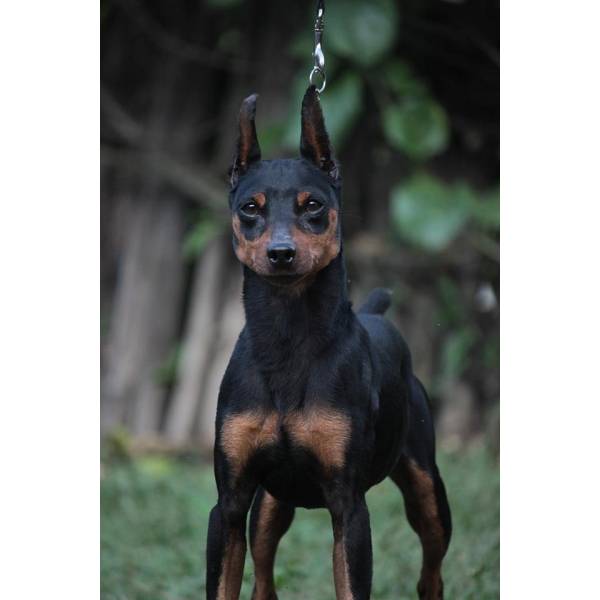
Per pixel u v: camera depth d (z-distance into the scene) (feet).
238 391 14.83
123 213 36.29
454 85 33.65
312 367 14.66
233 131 35.12
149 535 24.77
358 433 14.69
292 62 34.40
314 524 25.54
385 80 32.09
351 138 34.47
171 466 32.58
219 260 35.01
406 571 21.34
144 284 35.63
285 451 14.73
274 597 17.40
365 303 18.30
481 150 34.42
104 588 20.61
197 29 35.55
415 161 32.83
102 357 35.86
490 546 21.25
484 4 31.12
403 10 31.99
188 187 35.17
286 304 14.67
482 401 33.94
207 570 14.84
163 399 35.83
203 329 34.78
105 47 36.65
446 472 27.76
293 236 13.91
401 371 17.03
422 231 31.24
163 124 35.88
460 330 33.47
